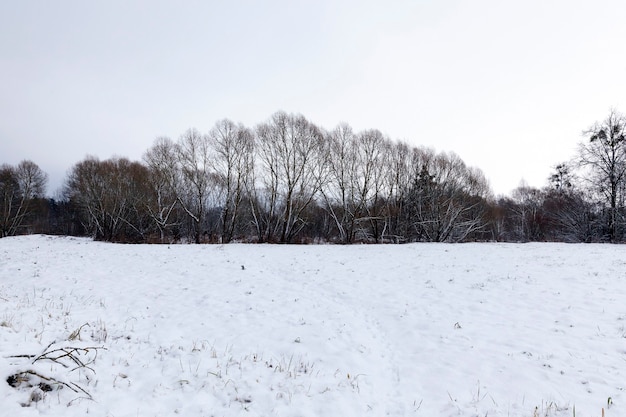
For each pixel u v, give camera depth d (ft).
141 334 27.76
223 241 122.93
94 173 162.91
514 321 29.96
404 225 144.66
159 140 140.77
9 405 14.75
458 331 28.66
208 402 17.99
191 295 40.91
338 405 18.26
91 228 182.09
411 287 43.78
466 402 18.63
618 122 110.32
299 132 129.59
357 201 137.18
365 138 138.92
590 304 32.53
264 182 135.64
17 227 187.01
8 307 30.86
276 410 17.62
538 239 165.37
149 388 18.83
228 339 27.53
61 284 44.29
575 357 22.61
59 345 22.12
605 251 67.15
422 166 146.30
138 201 146.82
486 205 165.78
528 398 18.49
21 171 197.06
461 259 62.23
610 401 17.34
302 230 159.84
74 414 15.40
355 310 36.19
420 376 21.94
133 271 53.93
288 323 31.58
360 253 75.61
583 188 118.73
